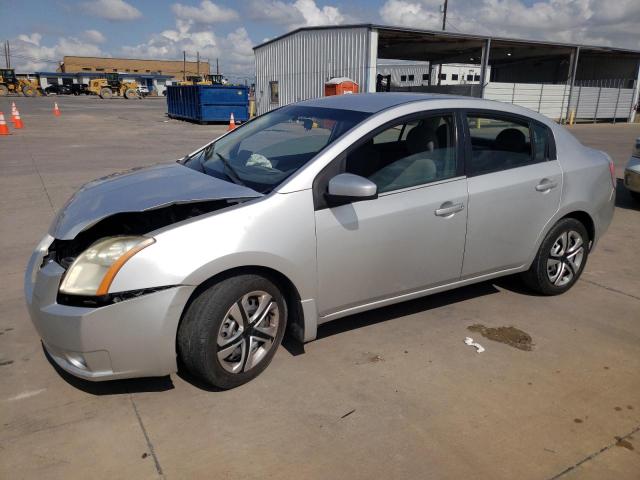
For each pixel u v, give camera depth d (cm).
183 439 252
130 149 1323
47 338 262
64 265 267
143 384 294
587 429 264
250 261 271
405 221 321
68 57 10675
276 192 286
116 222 295
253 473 231
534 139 387
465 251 355
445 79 3956
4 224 613
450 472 233
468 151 352
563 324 378
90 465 235
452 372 312
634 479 231
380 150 321
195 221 265
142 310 252
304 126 350
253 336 290
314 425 263
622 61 3238
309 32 2567
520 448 249
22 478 226
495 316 388
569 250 418
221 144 392
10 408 272
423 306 402
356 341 346
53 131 1794
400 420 268
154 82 8544
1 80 5541
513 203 368
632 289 446
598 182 418
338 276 308
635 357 334
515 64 3775
